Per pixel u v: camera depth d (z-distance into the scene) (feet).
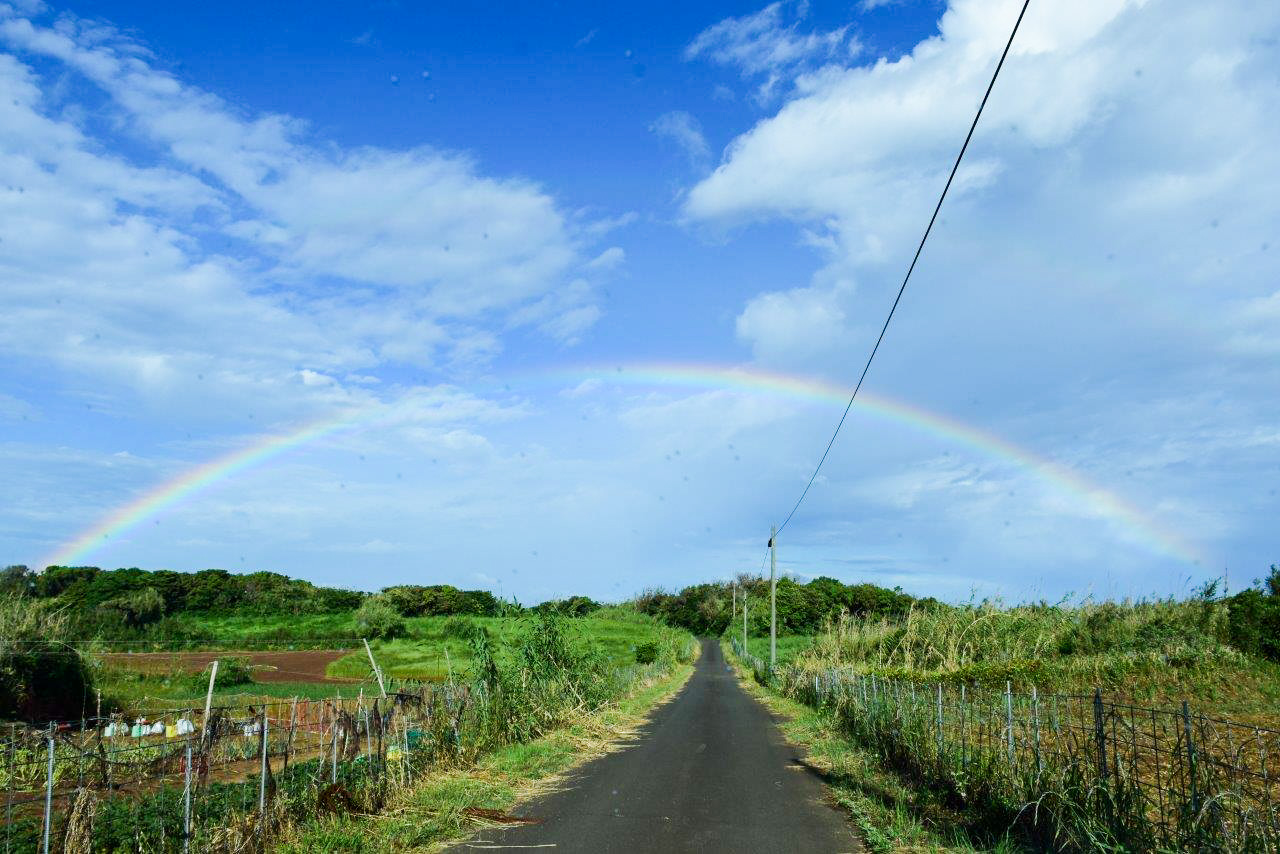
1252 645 61.26
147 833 23.82
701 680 132.16
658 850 24.97
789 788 35.76
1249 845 17.33
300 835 25.16
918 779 34.86
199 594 214.07
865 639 106.01
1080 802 22.48
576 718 56.95
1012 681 64.54
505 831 27.45
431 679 116.47
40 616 72.13
